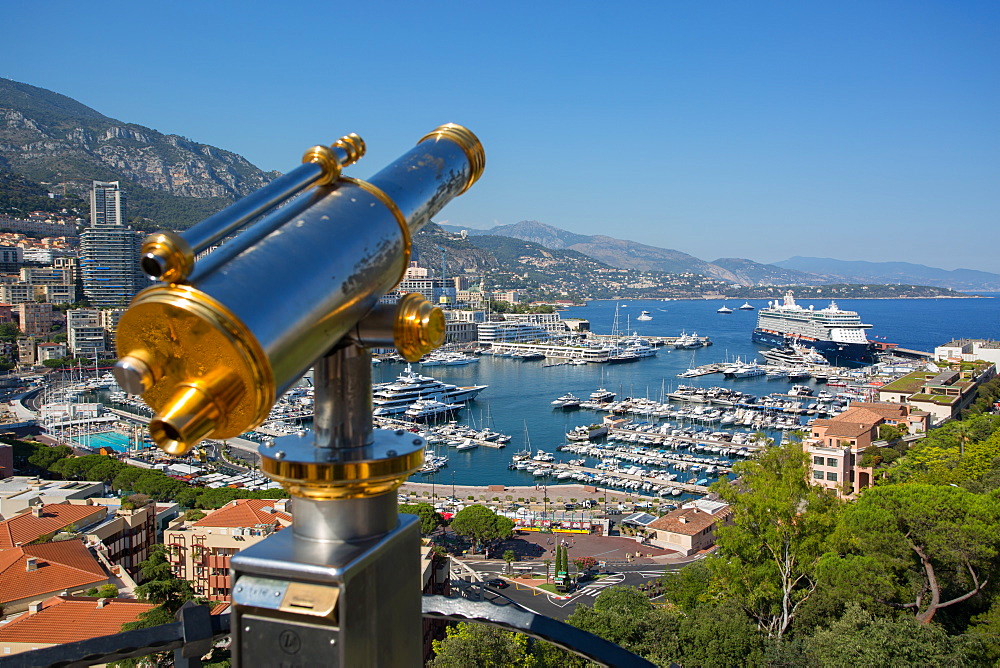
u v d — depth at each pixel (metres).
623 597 48.75
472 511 85.69
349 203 4.92
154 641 5.14
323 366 4.84
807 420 164.88
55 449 115.62
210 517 68.31
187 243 3.82
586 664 39.16
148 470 104.81
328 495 4.53
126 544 71.25
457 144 6.15
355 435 4.88
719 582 43.72
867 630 31.31
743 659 35.22
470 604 5.89
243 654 4.47
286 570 4.31
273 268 4.14
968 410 139.38
